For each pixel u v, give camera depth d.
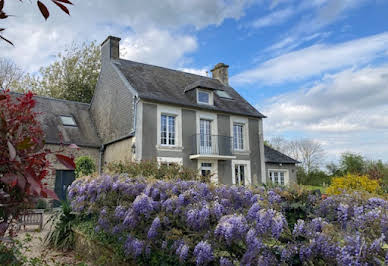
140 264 4.26
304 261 2.79
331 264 2.72
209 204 3.76
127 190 4.93
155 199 4.54
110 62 16.14
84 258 5.65
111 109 15.45
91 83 23.84
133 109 13.54
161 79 16.39
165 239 3.98
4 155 1.85
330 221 4.16
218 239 3.30
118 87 15.13
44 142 2.16
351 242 2.61
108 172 6.26
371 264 2.52
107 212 5.21
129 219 4.32
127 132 13.83
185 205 4.11
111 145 14.97
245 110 17.27
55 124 15.15
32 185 1.72
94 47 24.91
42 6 1.68
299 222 3.01
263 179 16.97
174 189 4.44
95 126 16.80
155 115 13.73
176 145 14.17
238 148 16.72
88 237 5.72
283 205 4.41
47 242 6.68
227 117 16.28
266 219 2.95
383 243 2.70
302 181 29.73
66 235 6.46
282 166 18.66
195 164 14.56
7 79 22.33
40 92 23.30
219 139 15.59
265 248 2.87
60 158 2.10
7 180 1.73
